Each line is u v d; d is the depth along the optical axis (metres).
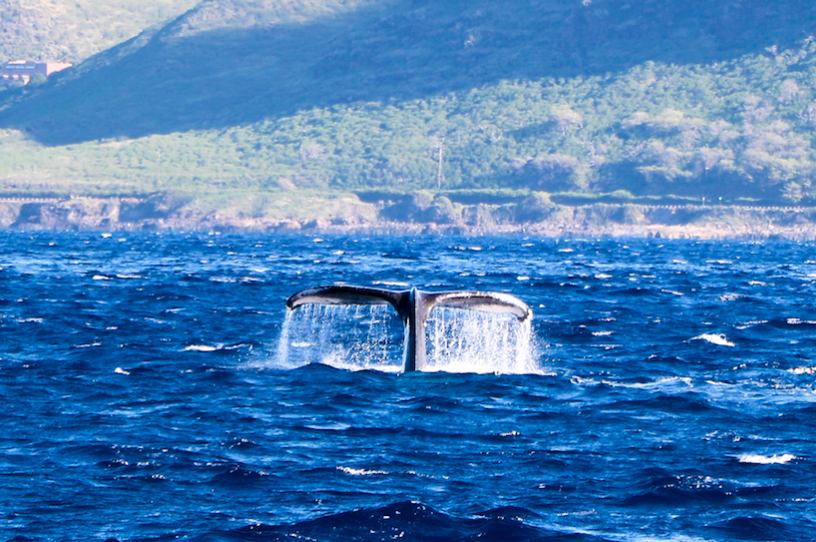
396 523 59.06
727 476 68.56
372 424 83.38
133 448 74.56
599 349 133.25
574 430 81.81
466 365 115.44
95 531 57.78
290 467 70.56
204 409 88.75
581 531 58.53
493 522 59.22
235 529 58.22
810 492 65.44
